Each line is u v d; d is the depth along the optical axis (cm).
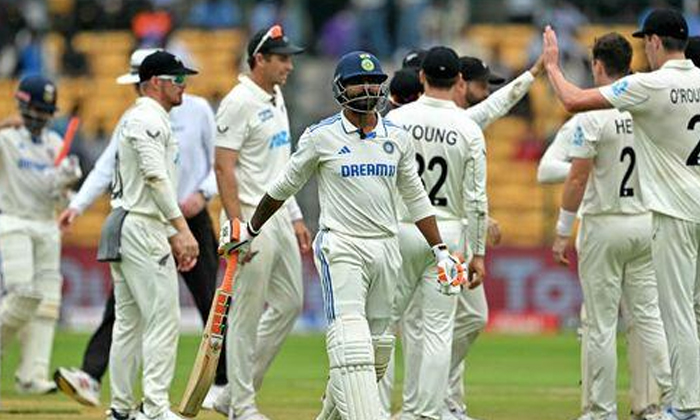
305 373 5169
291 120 8131
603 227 3447
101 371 3959
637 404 3650
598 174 3450
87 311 7250
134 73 3816
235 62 8562
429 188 3316
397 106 3594
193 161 4066
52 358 5675
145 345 3353
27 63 8625
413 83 3566
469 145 3297
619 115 3412
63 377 3881
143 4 8781
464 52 8456
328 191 2956
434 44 8562
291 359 5734
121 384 3438
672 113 3253
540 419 3803
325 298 2958
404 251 3278
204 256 4097
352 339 2895
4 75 8675
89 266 7256
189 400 3019
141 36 8650
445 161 3303
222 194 3516
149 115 3312
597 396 3478
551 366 5488
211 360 3002
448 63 3309
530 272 7081
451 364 3622
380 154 2936
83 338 6638
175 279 3372
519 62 8438
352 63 2903
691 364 3300
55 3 9069
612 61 3444
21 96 4288
